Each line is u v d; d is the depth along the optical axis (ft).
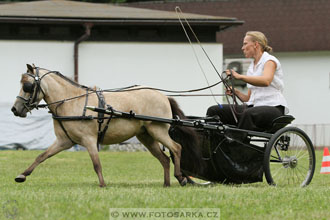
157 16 95.55
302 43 133.49
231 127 39.11
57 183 42.04
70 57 95.25
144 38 97.35
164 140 39.19
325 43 133.18
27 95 36.55
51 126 90.07
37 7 99.35
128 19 93.50
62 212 24.90
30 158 71.67
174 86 97.66
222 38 135.23
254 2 140.15
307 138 39.70
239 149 38.63
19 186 38.70
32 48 94.12
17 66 93.71
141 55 97.04
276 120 38.42
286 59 134.21
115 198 28.71
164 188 36.14
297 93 133.69
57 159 71.20
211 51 98.12
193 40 97.91
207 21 95.45
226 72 38.70
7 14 90.68
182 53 97.86
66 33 95.35
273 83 39.42
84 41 95.55
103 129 37.42
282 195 31.04
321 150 112.88
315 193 32.12
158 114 39.06
